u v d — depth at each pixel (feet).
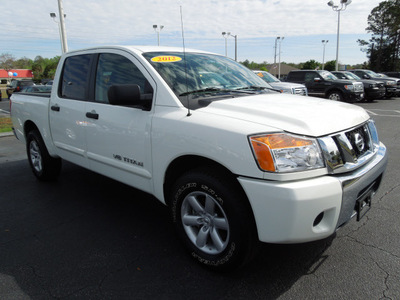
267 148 6.68
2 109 59.77
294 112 7.68
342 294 7.34
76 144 12.16
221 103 8.35
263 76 37.22
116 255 9.16
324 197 6.66
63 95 12.92
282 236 6.70
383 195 13.08
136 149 9.46
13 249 9.59
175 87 9.11
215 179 7.52
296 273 8.14
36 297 7.46
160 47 10.97
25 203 13.15
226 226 7.61
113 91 8.25
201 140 7.56
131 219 11.54
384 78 61.26
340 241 9.61
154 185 9.20
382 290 7.44
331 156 7.07
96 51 11.64
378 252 9.00
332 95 47.88
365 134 8.72
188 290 7.60
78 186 15.15
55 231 10.69
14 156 21.79
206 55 11.96
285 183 6.59
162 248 9.52
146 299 7.32
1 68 278.26
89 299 7.36
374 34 164.86
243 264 7.70
